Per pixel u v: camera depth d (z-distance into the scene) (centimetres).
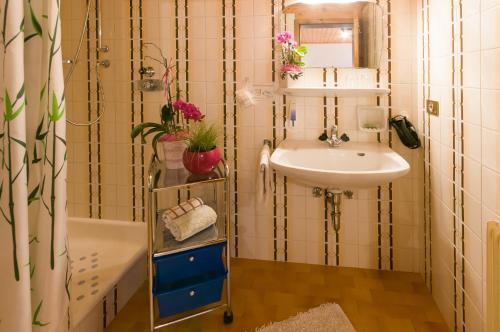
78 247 214
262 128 206
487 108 118
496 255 103
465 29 133
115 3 207
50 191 110
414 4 186
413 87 191
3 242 103
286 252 218
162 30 206
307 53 192
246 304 178
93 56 212
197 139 160
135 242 220
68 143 223
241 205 217
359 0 187
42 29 108
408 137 185
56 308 113
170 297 149
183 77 208
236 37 201
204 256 158
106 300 164
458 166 143
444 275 163
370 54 190
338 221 194
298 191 212
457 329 149
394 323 163
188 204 161
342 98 198
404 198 202
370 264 211
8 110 99
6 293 104
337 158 188
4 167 101
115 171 221
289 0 190
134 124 214
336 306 175
